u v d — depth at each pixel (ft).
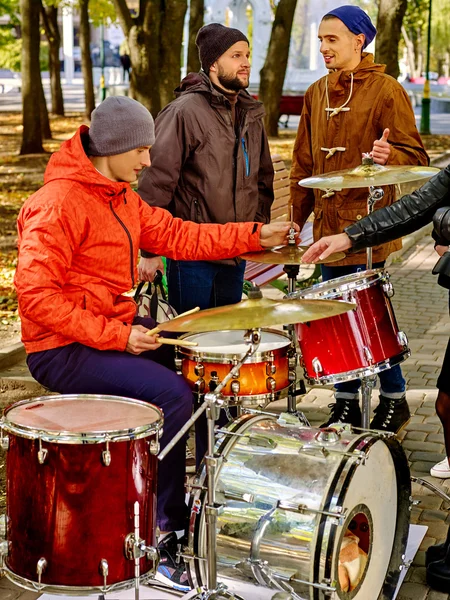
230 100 15.64
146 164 12.60
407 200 12.49
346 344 13.05
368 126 16.19
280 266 22.45
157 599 11.48
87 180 11.93
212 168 15.46
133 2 122.42
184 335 13.44
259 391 12.51
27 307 11.59
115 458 9.87
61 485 9.80
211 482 10.27
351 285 13.00
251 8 95.96
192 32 51.83
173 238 13.84
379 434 10.88
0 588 12.24
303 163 17.49
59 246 11.68
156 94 43.29
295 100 77.87
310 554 9.96
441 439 16.88
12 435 10.16
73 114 94.43
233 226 14.06
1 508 14.15
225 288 16.40
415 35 162.81
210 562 10.43
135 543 10.03
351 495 10.21
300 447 10.57
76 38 180.24
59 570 9.93
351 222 16.42
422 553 12.89
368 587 11.11
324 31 16.26
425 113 75.97
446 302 26.71
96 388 12.03
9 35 101.96
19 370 21.02
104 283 12.39
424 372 20.54
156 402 11.93
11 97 135.13
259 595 11.21
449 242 11.34
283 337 13.58
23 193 45.42
